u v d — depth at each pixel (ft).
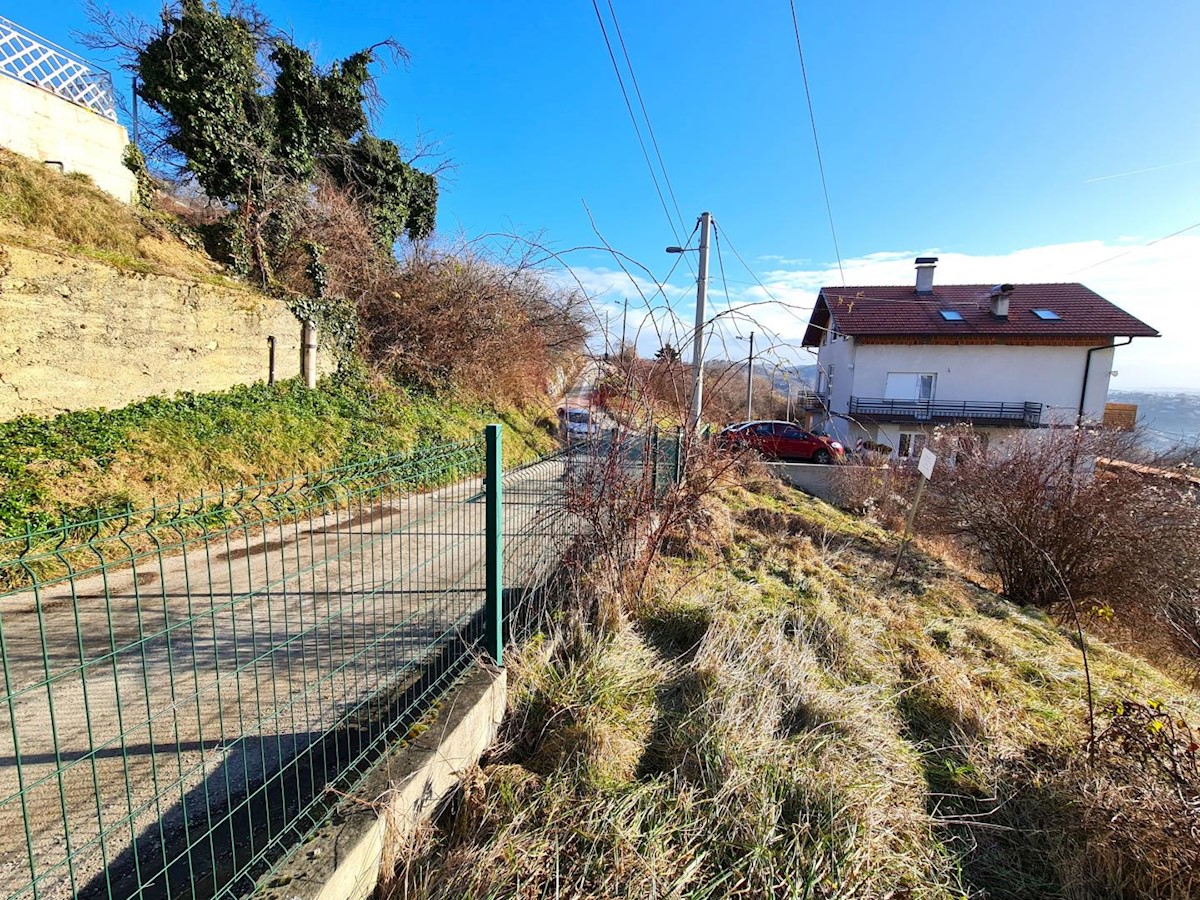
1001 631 15.62
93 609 12.12
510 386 41.11
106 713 8.51
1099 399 63.41
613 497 12.83
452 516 14.76
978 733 10.11
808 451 48.06
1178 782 7.89
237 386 24.90
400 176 41.81
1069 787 8.64
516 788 7.38
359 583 14.16
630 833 6.83
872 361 67.77
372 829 5.99
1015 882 7.35
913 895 6.82
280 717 8.46
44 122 27.73
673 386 13.94
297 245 32.50
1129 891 7.27
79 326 18.62
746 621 12.85
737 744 8.52
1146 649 19.70
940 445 30.14
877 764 8.84
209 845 6.10
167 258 26.96
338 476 7.72
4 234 18.89
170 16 27.76
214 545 16.29
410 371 34.81
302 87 33.96
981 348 65.36
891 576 18.99
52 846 6.10
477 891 5.98
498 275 39.78
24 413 17.34
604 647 10.66
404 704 8.74
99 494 15.67
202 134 28.89
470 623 11.85
